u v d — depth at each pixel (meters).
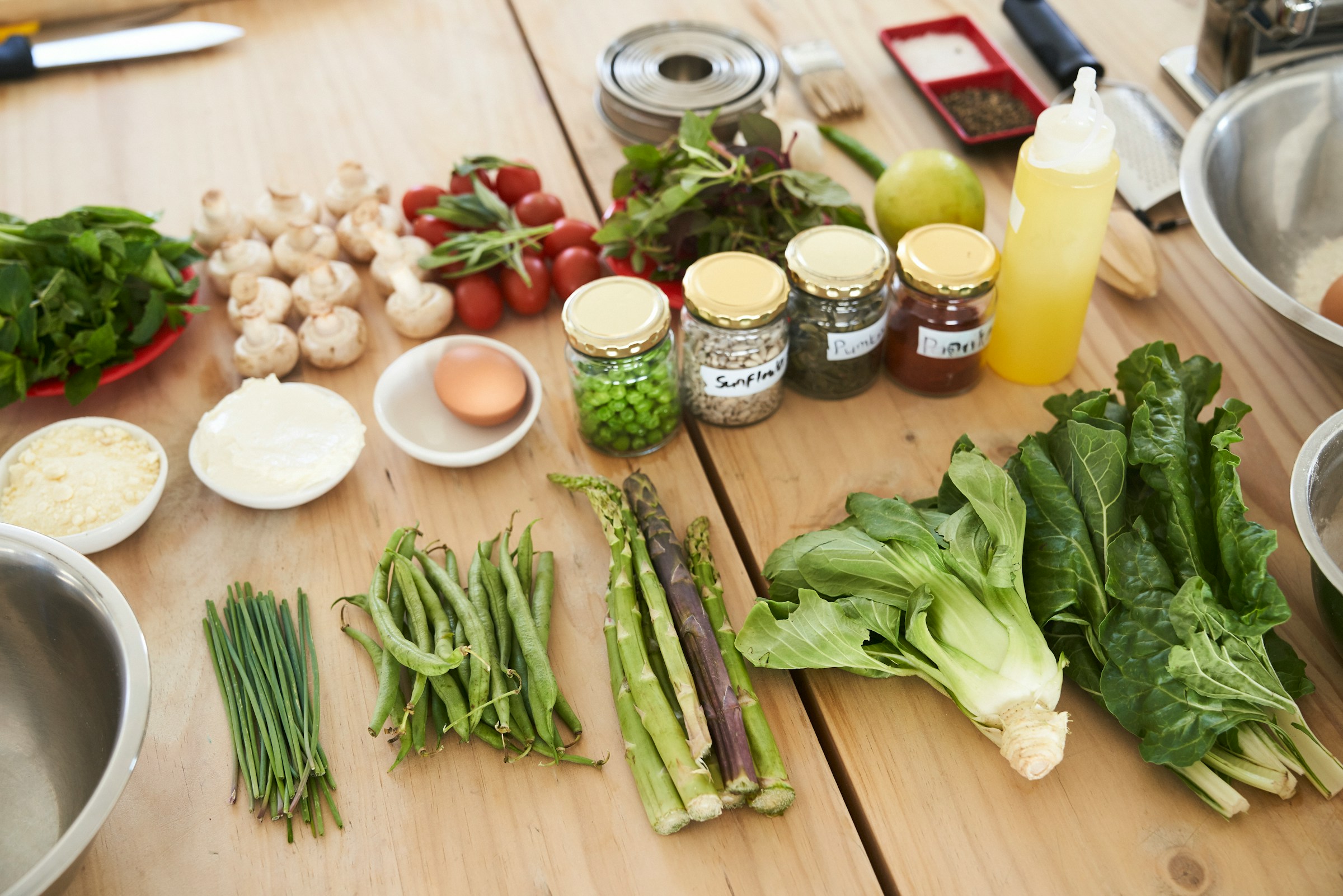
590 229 1.24
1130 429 0.90
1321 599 0.79
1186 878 0.74
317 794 0.81
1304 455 0.78
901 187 1.17
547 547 0.99
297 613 0.94
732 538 1.00
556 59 1.63
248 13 1.77
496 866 0.77
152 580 0.97
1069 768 0.80
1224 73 1.37
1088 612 0.81
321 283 1.19
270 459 1.02
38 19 1.74
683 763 0.77
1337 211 1.18
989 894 0.75
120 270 1.12
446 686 0.83
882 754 0.82
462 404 1.04
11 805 0.80
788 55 1.54
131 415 1.13
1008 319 1.07
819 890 0.75
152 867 0.78
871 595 0.82
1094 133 0.93
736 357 1.01
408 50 1.68
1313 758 0.76
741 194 1.15
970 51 1.55
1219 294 1.18
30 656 0.81
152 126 1.55
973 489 0.83
